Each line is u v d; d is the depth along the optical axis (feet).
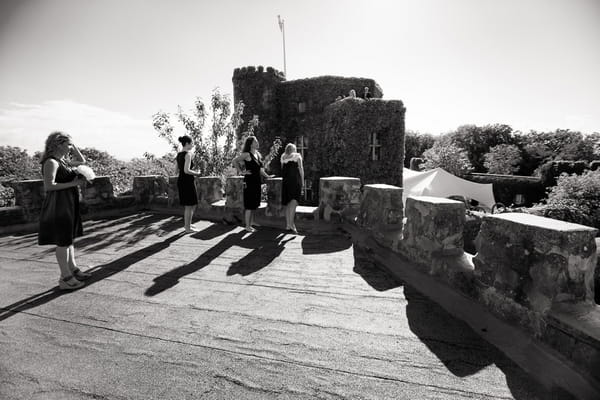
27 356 7.56
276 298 10.68
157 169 40.65
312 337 8.28
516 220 8.06
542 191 119.75
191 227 20.26
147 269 13.48
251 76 80.64
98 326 8.93
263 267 13.66
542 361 6.82
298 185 19.24
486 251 8.88
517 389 6.22
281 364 7.19
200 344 8.01
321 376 6.77
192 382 6.62
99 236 18.85
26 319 9.34
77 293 11.14
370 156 66.08
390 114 64.13
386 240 14.44
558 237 6.89
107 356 7.54
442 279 10.55
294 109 81.61
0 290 11.42
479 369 6.86
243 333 8.52
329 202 20.12
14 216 20.12
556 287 6.91
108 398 6.17
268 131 82.28
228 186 22.68
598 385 5.86
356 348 7.76
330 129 67.41
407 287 11.53
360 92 78.64
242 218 22.44
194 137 37.63
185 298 10.71
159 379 6.72
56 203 10.96
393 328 8.68
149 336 8.40
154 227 21.12
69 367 7.14
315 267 13.65
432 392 6.22
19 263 14.33
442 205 10.77
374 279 12.31
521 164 191.01
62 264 11.33
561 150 197.77
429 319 9.16
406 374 6.77
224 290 11.35
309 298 10.66
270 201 21.74
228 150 39.68
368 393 6.23
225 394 6.26
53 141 10.88
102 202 24.59
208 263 14.20
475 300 9.22
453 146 147.02
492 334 8.13
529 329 7.45
